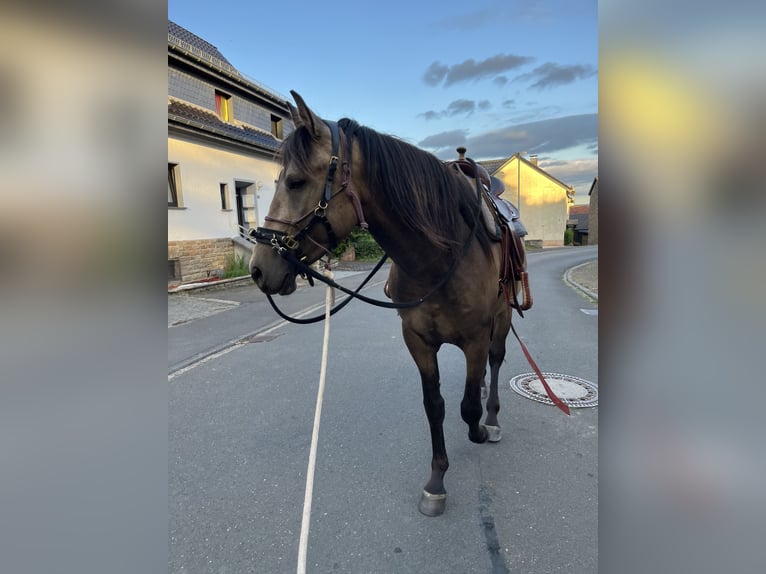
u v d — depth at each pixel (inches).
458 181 84.0
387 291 96.0
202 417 134.8
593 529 80.2
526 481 95.8
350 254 727.7
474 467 101.6
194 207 441.1
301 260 66.8
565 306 306.0
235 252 497.7
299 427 126.2
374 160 68.6
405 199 69.6
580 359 180.4
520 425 122.0
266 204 564.1
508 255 96.0
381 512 87.0
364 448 112.8
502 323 114.5
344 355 199.2
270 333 250.8
